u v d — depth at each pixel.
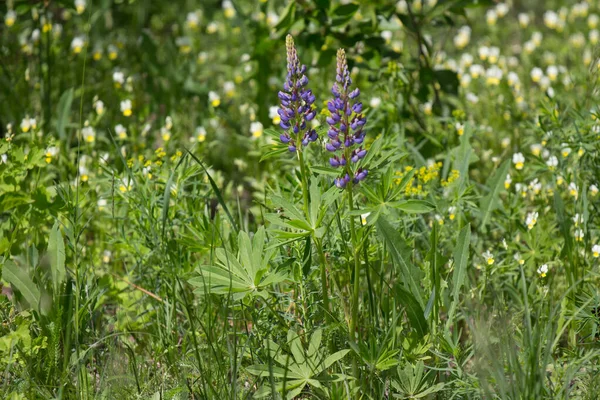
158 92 9.93
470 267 6.07
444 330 5.09
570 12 14.77
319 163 6.24
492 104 10.05
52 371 5.11
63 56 10.48
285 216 4.96
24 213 5.95
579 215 6.14
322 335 5.18
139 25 11.44
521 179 7.16
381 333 5.24
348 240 5.39
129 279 6.39
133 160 7.12
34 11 10.12
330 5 7.92
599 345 5.44
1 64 9.66
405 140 7.02
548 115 6.90
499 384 4.54
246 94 10.71
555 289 6.18
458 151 7.02
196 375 5.19
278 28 8.09
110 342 5.53
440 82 8.54
